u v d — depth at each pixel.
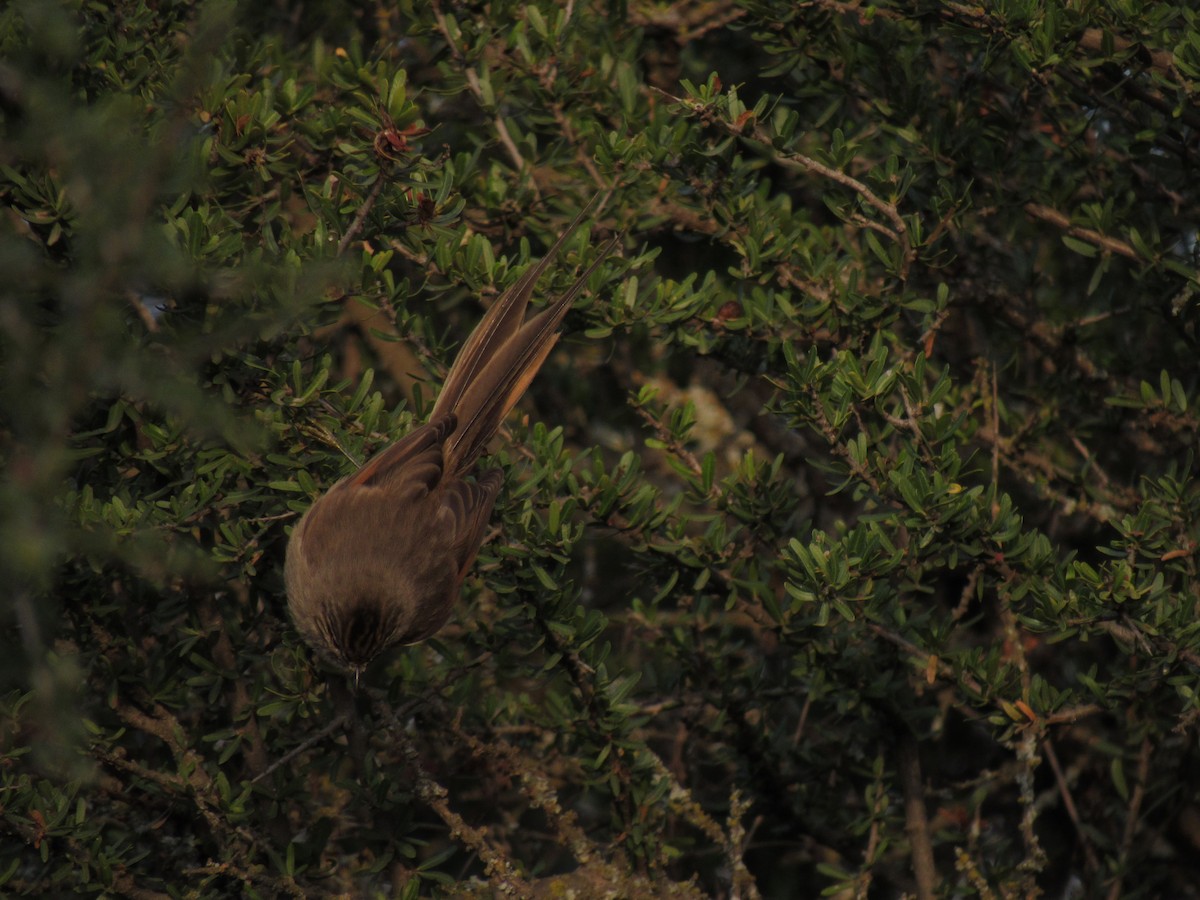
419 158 11.01
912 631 12.25
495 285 12.20
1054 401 14.09
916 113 13.13
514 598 12.02
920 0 12.01
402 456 11.77
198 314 10.84
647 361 16.86
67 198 10.44
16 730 10.73
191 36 11.52
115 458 11.34
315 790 13.48
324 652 11.41
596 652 13.09
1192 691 11.27
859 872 12.83
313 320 11.27
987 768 15.75
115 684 11.55
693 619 13.14
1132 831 13.88
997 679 11.91
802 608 12.30
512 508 11.91
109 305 10.32
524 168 13.04
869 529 11.70
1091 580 10.98
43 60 10.69
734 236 12.69
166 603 11.82
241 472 11.26
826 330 12.54
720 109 11.63
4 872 11.47
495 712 12.88
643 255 12.24
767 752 13.48
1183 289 12.55
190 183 10.28
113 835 12.02
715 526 11.98
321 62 13.50
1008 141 13.04
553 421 16.86
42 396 8.66
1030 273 13.99
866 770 13.48
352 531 11.39
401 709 11.84
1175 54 11.20
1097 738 15.50
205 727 12.69
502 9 13.06
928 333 12.23
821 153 12.38
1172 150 12.32
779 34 13.20
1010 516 11.43
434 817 14.80
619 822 12.19
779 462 12.16
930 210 13.10
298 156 12.25
